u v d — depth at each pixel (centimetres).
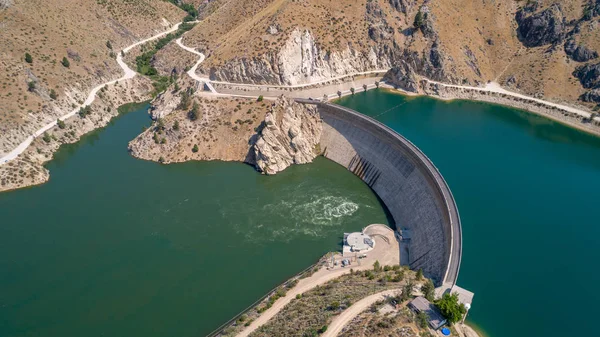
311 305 10144
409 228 13888
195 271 12488
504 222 14088
